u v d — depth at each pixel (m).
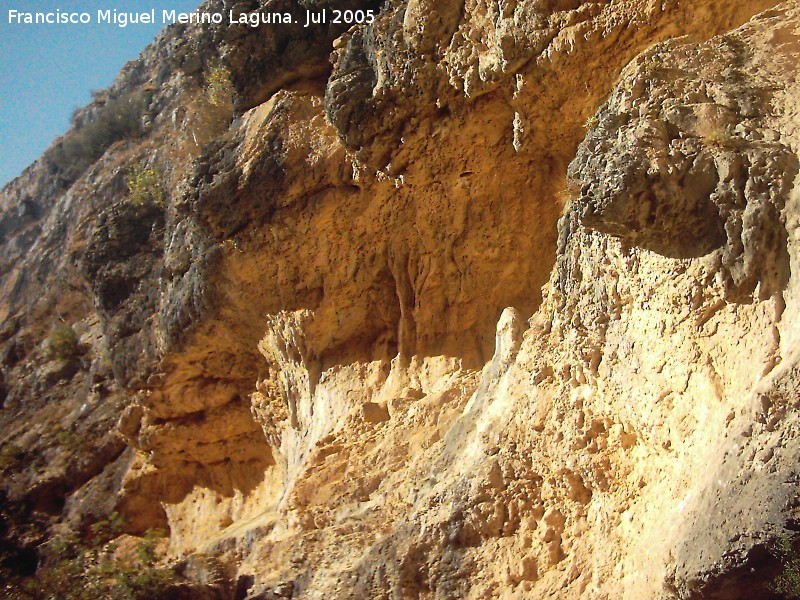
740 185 5.22
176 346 11.62
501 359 7.71
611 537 5.98
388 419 8.93
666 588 4.85
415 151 8.96
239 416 12.01
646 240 5.70
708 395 5.28
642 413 5.88
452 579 6.89
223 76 11.97
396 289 9.69
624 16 7.05
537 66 7.71
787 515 4.21
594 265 6.38
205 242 10.62
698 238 5.46
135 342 12.71
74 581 12.05
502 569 6.68
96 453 14.92
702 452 5.14
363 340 10.02
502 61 7.90
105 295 13.76
